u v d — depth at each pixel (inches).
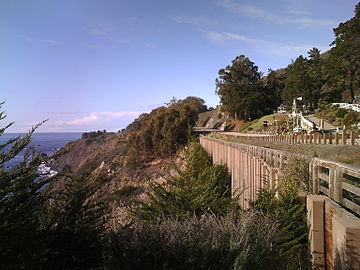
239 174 680.4
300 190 272.5
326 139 719.7
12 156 150.5
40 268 148.2
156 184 320.5
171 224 193.6
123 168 2308.1
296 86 2967.5
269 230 204.2
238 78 4040.4
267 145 875.4
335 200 213.9
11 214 144.1
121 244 176.2
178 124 2036.2
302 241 239.5
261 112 3427.7
